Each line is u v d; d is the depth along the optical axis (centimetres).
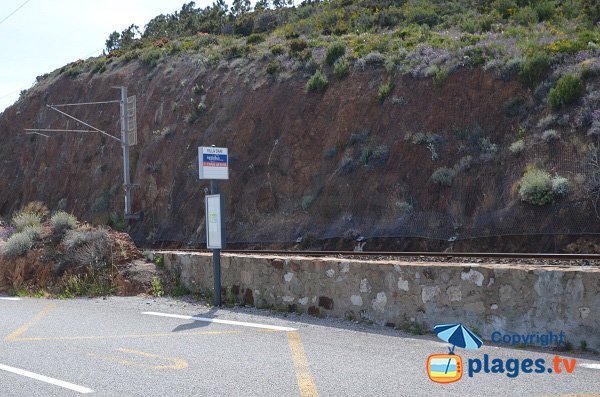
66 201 4341
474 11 4334
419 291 848
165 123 3981
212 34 5931
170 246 3244
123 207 3828
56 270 1457
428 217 2320
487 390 565
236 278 1141
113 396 584
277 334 852
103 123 4503
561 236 1898
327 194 2717
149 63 4766
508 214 2083
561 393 549
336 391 579
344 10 5238
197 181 3341
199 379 633
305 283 1007
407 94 2886
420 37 3638
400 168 2573
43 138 4959
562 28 3369
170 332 889
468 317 793
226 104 3669
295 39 4228
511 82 2644
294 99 3303
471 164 2377
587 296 692
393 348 746
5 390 614
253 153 3244
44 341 854
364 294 920
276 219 2866
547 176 2081
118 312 1092
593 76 2433
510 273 756
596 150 2091
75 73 5344
